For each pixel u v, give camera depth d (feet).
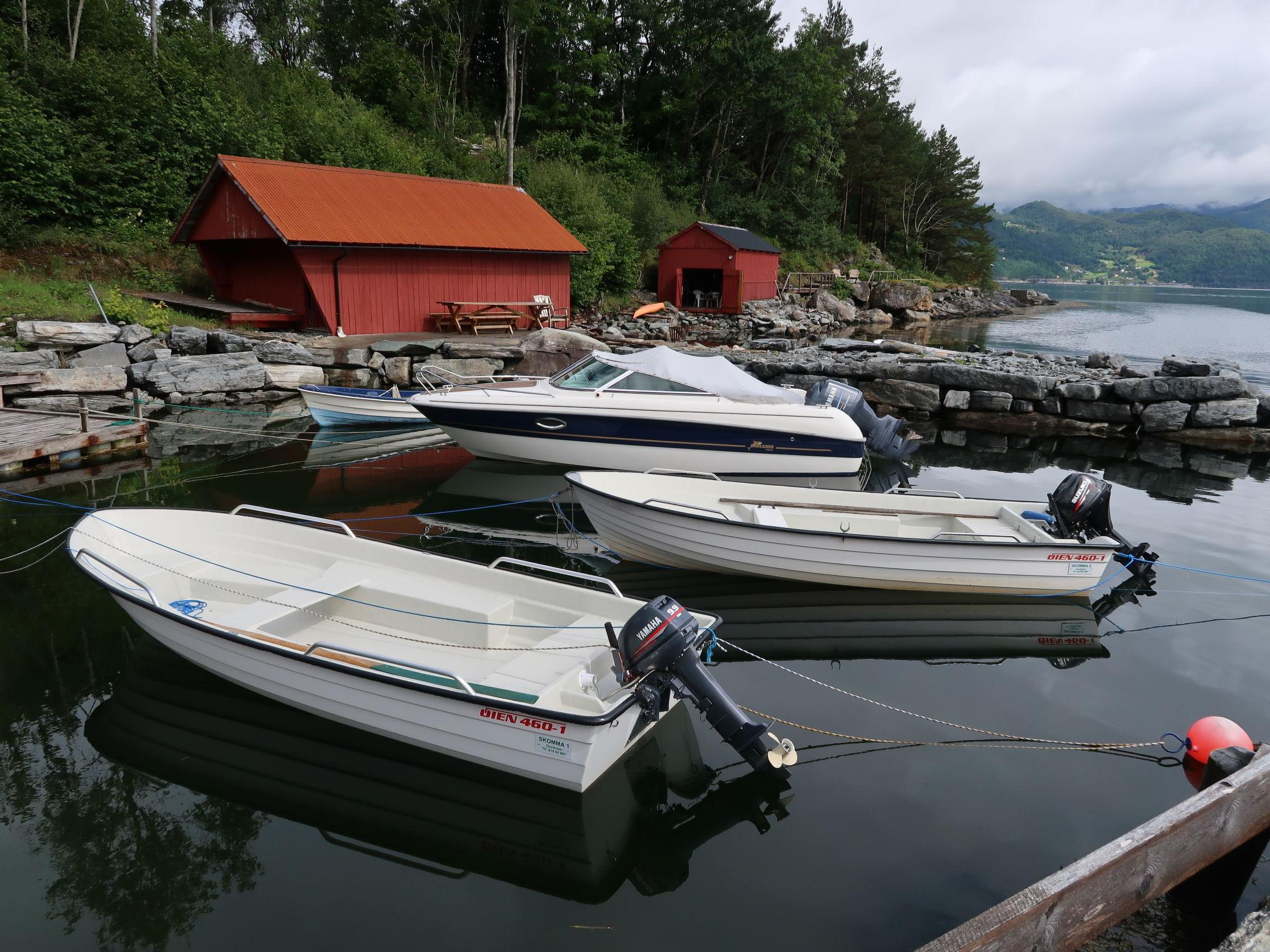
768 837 13.20
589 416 35.42
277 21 124.57
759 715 17.02
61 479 32.27
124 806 13.58
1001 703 17.71
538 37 133.39
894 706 17.51
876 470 39.52
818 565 23.63
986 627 21.91
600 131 131.44
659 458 36.22
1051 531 24.86
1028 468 40.32
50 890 11.67
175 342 47.14
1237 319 169.07
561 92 131.34
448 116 121.49
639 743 16.10
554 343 53.67
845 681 18.66
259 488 32.73
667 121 148.66
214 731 15.89
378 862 12.51
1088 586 23.57
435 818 13.65
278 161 59.36
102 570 18.34
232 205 55.88
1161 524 31.17
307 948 10.73
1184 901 11.93
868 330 113.60
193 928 11.03
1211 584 25.21
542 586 18.28
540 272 69.15
